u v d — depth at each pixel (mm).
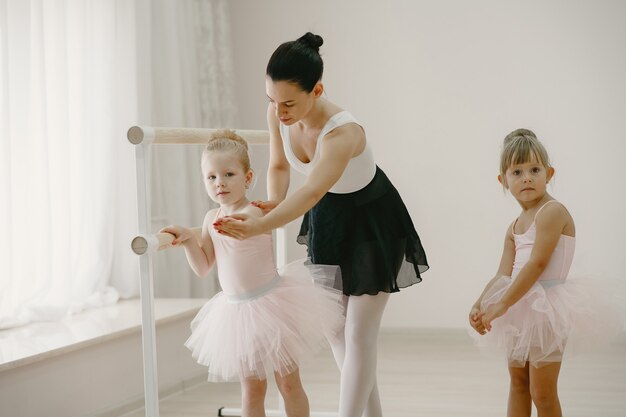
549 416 2193
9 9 3518
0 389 2801
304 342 2062
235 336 2049
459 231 4918
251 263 2068
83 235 3990
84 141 3971
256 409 2123
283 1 5227
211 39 4945
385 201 2166
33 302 3615
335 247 2158
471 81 4879
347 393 2082
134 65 4281
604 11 4664
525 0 4777
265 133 2639
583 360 4098
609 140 4676
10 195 3453
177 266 4598
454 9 4895
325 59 5137
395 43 5004
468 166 4895
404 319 5016
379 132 5047
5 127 3434
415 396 3492
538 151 2273
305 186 1812
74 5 3957
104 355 3303
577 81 4711
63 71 3824
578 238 4719
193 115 4730
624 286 2314
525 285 2195
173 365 3754
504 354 2289
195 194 4707
